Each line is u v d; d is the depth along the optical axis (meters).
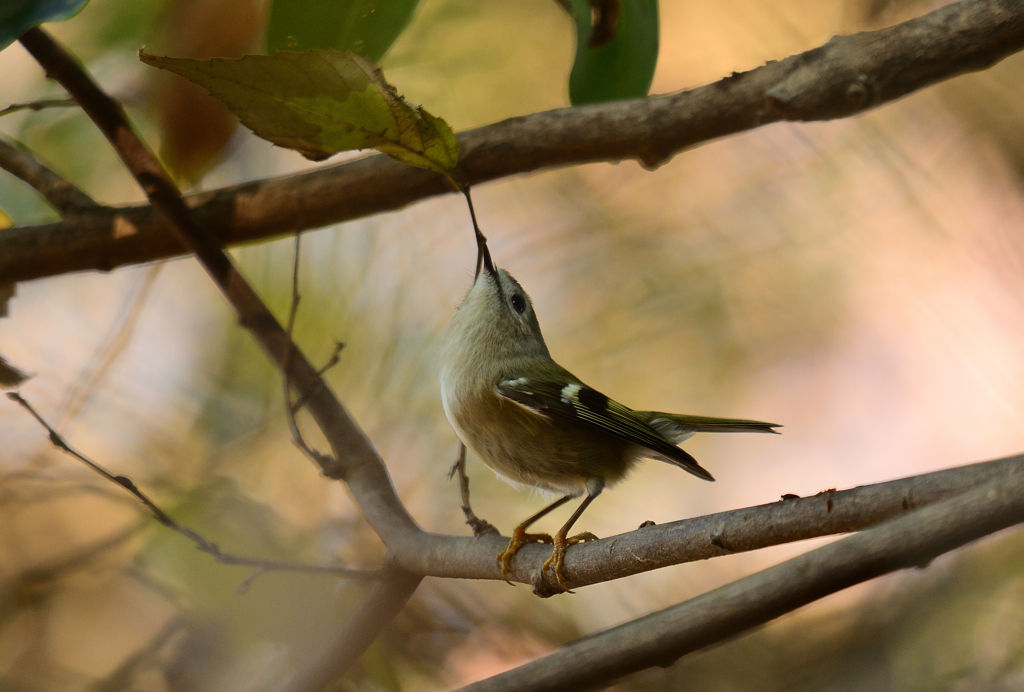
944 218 9.88
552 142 6.14
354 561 6.52
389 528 5.28
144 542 6.37
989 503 2.81
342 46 5.23
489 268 6.66
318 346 7.94
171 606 6.32
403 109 4.42
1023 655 5.41
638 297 9.58
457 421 6.35
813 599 3.03
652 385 9.45
